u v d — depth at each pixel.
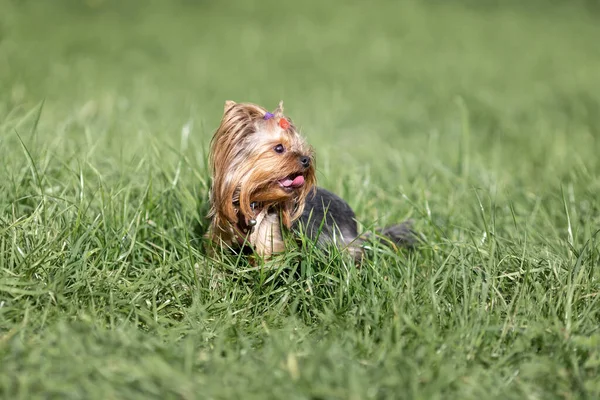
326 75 20.36
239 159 6.01
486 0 34.94
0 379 4.26
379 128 14.89
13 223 5.89
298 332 5.32
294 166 5.97
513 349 5.05
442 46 24.83
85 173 7.41
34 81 14.73
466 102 16.92
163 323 5.52
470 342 5.08
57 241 6.01
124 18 26.38
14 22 21.53
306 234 6.42
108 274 5.86
